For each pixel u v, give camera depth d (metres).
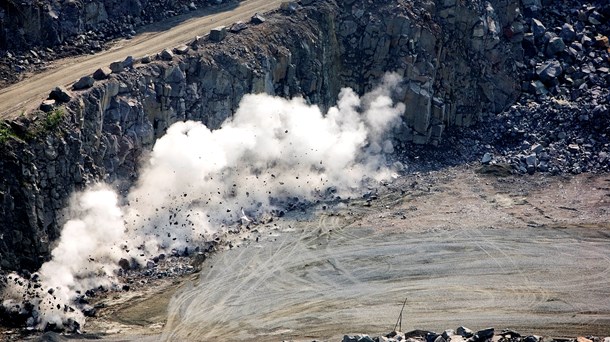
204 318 166.25
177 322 165.00
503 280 178.62
